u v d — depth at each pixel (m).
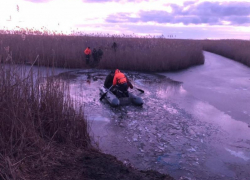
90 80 15.02
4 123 4.34
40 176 3.67
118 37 31.39
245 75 18.38
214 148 6.53
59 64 18.91
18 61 5.61
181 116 8.84
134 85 14.08
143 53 20.50
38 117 5.04
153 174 4.67
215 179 5.11
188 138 7.06
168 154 6.08
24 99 4.93
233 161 5.90
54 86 5.68
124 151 6.11
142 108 9.66
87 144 5.64
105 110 9.22
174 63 20.28
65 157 4.50
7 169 3.45
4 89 4.67
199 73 19.05
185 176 5.15
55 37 24.12
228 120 8.62
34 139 4.48
